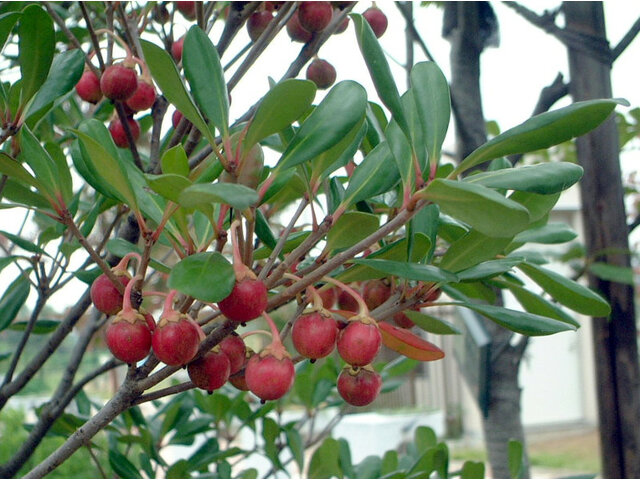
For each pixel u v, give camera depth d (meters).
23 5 2.24
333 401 3.01
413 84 1.30
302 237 1.54
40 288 2.02
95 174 1.31
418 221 1.50
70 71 1.67
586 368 13.48
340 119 1.17
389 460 2.54
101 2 2.58
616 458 2.57
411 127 1.33
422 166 1.30
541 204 1.47
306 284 1.19
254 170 1.18
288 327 1.30
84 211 2.44
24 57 1.48
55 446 6.17
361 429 10.03
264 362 1.19
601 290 2.62
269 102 1.06
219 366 1.20
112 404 1.21
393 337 1.45
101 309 1.26
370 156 1.36
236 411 2.69
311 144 1.16
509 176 1.12
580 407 13.49
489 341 2.39
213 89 1.16
